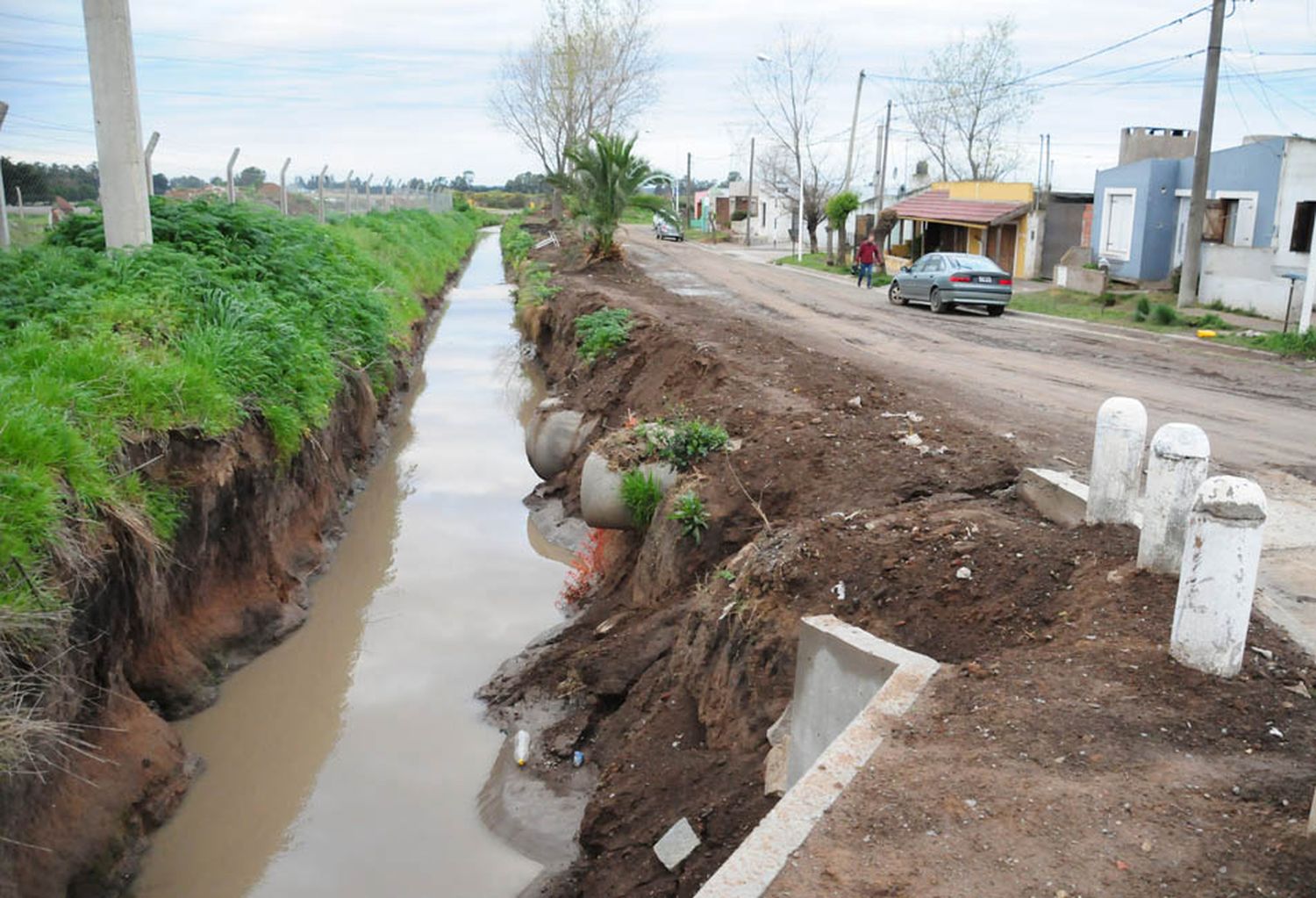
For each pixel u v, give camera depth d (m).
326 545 11.54
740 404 11.08
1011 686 4.71
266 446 9.91
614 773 6.71
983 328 20.66
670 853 5.60
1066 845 3.57
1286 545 6.97
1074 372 14.68
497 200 115.81
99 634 6.67
